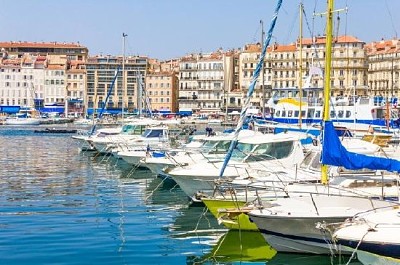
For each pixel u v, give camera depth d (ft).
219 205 86.74
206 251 76.79
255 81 97.25
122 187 133.59
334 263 70.44
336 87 540.93
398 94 574.56
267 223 71.77
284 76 598.34
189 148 152.56
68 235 84.58
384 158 76.43
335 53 583.17
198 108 645.92
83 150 236.84
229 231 85.15
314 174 96.43
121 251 76.43
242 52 623.77
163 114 579.48
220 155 132.57
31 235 84.07
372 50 629.92
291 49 596.70
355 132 167.12
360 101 222.07
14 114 623.77
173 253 75.87
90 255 74.38
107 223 92.99
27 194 122.52
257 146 111.04
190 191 106.83
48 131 398.01
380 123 218.38
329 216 69.72
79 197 118.83
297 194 80.89
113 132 232.73
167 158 137.80
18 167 178.60
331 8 82.48
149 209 105.40
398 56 578.25
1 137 343.67
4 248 76.89
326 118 78.38
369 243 60.70
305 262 71.31
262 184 91.20
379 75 596.70
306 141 128.77
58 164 187.42
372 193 80.74
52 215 99.04
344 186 83.10
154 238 83.56
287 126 163.12
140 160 151.53
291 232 71.36
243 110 96.02
